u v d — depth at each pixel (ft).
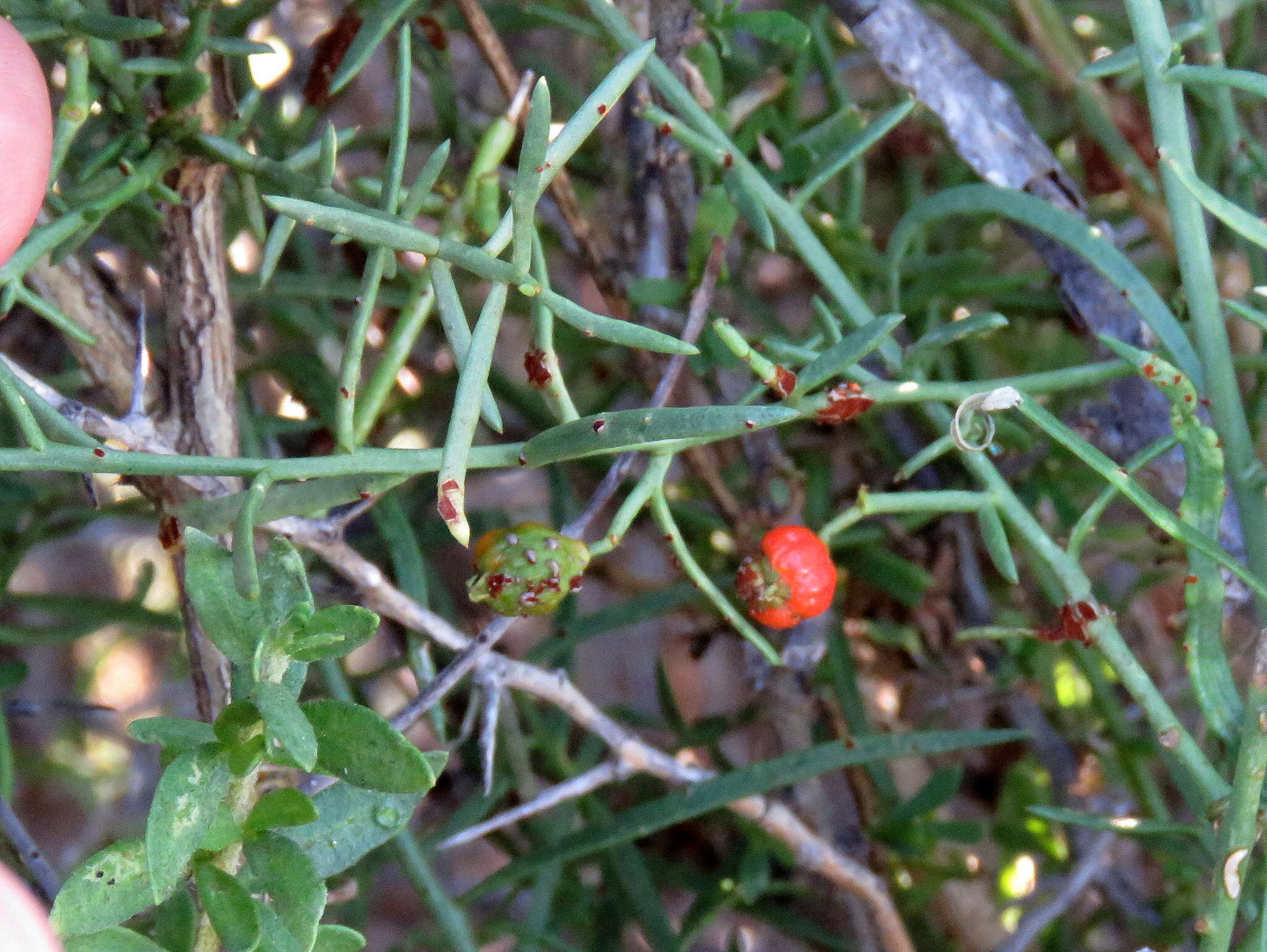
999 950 0.85
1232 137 0.77
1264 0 0.90
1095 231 0.68
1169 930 0.93
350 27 0.80
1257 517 0.63
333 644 0.46
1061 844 0.93
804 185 0.75
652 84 0.81
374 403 0.61
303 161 0.66
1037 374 0.63
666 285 0.76
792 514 0.85
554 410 0.59
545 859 0.76
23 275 0.62
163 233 0.67
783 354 0.64
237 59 0.85
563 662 0.93
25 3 0.59
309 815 0.46
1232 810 0.56
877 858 0.89
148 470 0.53
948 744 0.72
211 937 0.49
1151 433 0.74
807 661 0.87
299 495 0.59
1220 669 0.60
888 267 0.74
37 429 0.52
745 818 0.83
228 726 0.45
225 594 0.46
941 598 0.93
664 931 0.84
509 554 0.59
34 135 0.54
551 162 0.50
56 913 0.44
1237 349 0.92
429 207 0.68
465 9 0.74
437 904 0.79
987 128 0.76
